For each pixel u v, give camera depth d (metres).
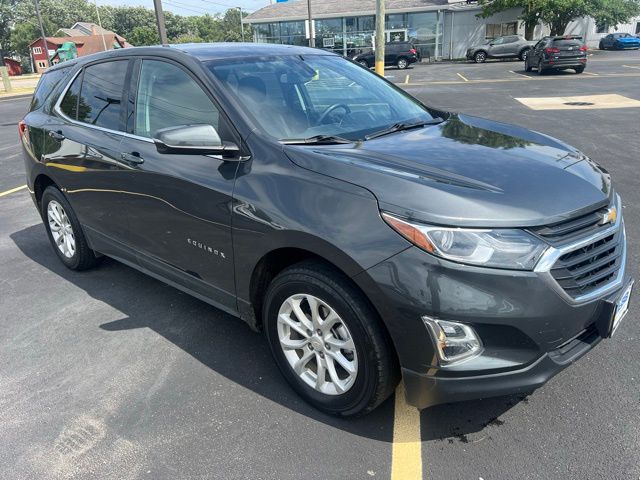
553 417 2.63
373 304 2.28
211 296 3.17
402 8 36.25
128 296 4.13
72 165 3.93
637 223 5.08
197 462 2.46
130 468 2.44
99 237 4.02
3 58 69.81
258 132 2.82
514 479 2.28
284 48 3.76
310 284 2.50
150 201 3.29
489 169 2.53
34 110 4.70
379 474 2.34
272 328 2.83
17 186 7.86
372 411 2.71
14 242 5.48
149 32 78.00
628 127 9.78
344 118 3.21
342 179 2.43
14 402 2.93
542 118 11.30
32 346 3.48
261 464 2.43
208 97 3.03
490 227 2.15
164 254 3.38
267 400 2.87
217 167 2.88
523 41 32.22
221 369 3.16
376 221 2.26
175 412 2.80
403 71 29.28
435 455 2.43
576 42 21.56
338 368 2.69
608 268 2.46
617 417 2.61
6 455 2.54
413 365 2.26
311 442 2.55
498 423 2.62
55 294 4.21
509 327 2.14
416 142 2.90
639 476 2.26
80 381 3.09
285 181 2.59
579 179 2.56
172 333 3.57
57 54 34.94
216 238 2.90
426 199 2.23
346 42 37.28
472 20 36.50
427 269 2.14
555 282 2.17
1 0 87.94
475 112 12.76
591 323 2.39
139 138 3.42
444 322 2.14
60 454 2.54
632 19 41.88
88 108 3.96
